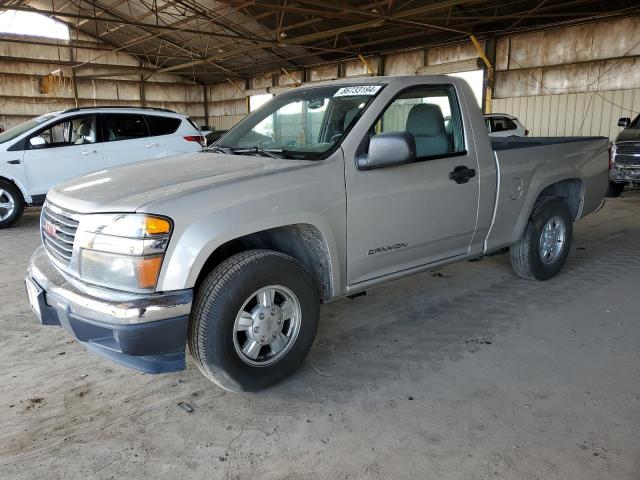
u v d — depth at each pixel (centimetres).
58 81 2303
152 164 310
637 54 1294
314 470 213
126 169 303
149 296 227
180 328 232
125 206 231
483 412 251
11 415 256
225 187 246
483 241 376
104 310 225
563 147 428
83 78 2362
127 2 1877
